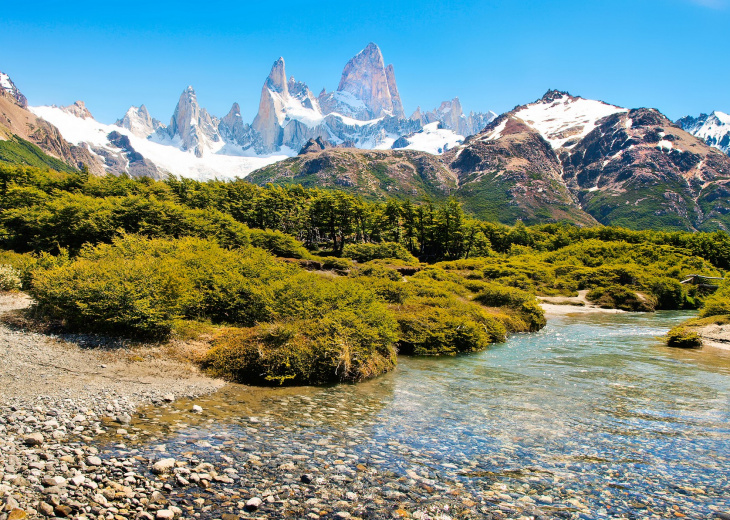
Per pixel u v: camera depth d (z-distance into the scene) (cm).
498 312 3756
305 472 872
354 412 1323
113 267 2108
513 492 834
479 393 1599
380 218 10669
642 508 790
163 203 5425
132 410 1204
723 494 851
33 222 4866
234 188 9550
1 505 661
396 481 856
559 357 2398
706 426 1258
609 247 10325
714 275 7644
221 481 812
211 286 2478
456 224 10481
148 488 764
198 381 1581
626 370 2059
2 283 2722
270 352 1712
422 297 3500
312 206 9544
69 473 789
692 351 2633
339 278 3456
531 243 13238
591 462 991
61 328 1969
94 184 7331
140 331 1959
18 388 1265
